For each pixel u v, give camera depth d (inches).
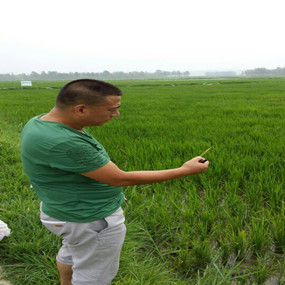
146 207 144.8
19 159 214.5
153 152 216.5
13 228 123.0
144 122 351.3
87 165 61.0
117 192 71.2
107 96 60.1
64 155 59.6
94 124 64.3
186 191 160.4
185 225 122.4
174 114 415.5
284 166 180.9
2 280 98.1
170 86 1625.2
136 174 67.0
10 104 634.2
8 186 163.8
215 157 195.0
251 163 183.3
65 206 66.2
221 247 113.3
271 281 103.3
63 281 85.6
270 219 125.6
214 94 837.2
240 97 698.8
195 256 109.3
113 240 71.6
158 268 104.4
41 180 65.1
